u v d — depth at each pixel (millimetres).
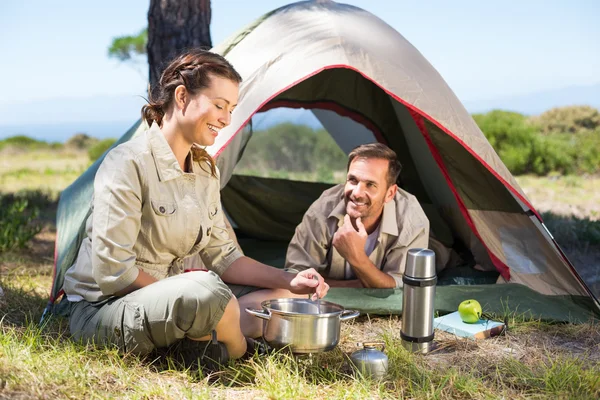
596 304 3037
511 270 3326
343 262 3088
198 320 2012
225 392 1979
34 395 1790
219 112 2156
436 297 3012
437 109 3166
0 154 20578
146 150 2160
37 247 4859
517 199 3309
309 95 4266
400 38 3484
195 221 2236
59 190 9031
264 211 4527
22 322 2654
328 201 3125
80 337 2236
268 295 2434
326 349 2145
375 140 4633
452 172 3389
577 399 2012
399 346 2414
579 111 16141
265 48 3209
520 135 13078
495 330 2664
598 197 8734
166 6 5074
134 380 2010
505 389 2117
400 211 3057
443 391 2076
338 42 3166
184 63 2156
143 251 2211
